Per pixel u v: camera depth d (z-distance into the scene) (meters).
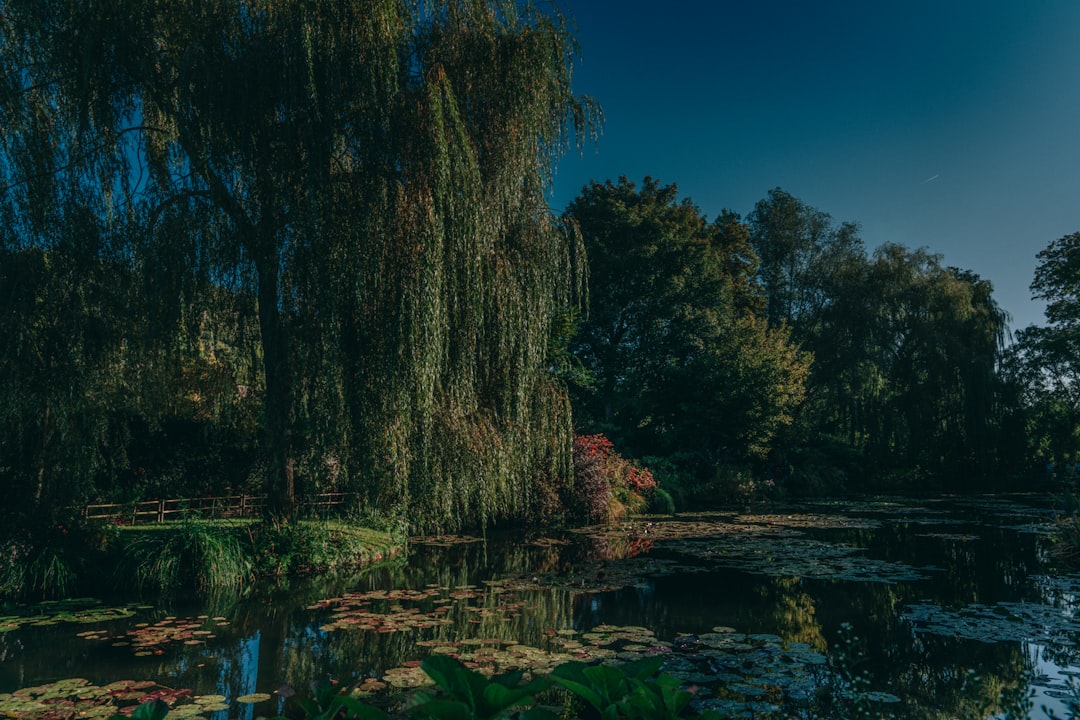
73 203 8.91
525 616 8.25
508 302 9.69
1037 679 5.88
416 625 7.75
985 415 30.11
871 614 8.36
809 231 40.81
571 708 5.23
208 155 9.01
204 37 8.83
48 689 5.71
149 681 5.96
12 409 9.01
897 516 19.98
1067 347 30.92
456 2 9.55
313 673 6.15
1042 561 12.33
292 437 11.19
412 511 9.83
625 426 29.83
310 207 8.46
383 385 8.77
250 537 10.92
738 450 27.12
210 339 9.92
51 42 8.70
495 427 10.09
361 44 8.67
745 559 12.54
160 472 14.50
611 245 31.48
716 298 30.98
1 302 8.58
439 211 8.59
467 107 9.42
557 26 10.16
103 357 9.52
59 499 10.57
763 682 5.79
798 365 28.47
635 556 12.91
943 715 5.08
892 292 33.44
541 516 17.20
